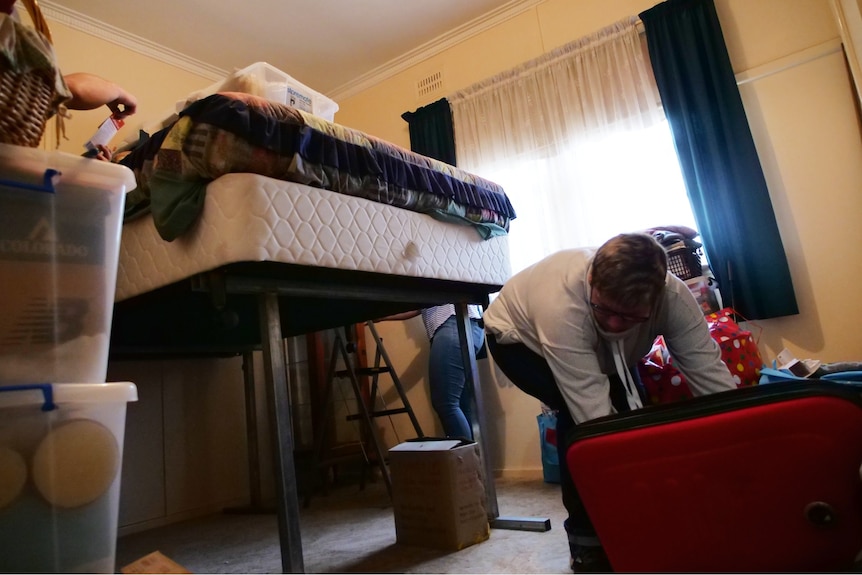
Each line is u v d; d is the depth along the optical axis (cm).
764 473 85
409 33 331
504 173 303
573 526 132
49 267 97
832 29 234
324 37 327
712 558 88
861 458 80
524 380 155
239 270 137
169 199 131
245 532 224
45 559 91
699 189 243
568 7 299
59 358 97
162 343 229
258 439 297
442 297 200
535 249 293
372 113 371
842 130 229
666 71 257
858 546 81
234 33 313
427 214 182
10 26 88
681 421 90
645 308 115
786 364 198
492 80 311
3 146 91
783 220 236
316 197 142
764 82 245
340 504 254
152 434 260
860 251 222
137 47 306
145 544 215
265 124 129
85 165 102
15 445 90
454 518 165
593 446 95
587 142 278
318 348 309
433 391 258
